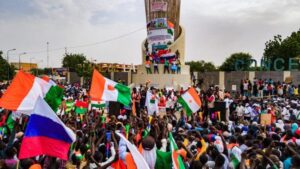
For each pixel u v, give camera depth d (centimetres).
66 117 1708
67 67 9844
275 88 4203
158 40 4850
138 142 1173
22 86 1166
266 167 911
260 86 4200
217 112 2409
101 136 1130
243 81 4538
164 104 2492
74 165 945
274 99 3625
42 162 908
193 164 913
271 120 2156
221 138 1116
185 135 1276
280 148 1184
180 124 1719
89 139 1135
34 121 786
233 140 1115
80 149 1012
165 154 863
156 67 4778
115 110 1930
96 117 1678
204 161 955
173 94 3225
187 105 1770
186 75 4725
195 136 1220
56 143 796
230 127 1705
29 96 1162
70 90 4416
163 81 4675
